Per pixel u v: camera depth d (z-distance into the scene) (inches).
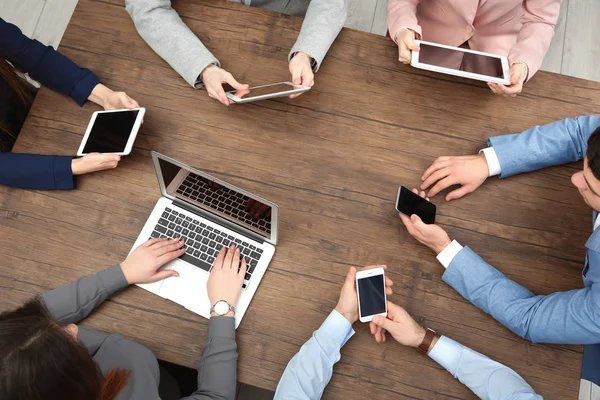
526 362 49.0
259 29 60.2
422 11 69.9
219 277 49.1
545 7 61.6
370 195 54.3
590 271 47.6
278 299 50.4
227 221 52.1
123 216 52.9
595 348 56.4
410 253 52.2
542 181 55.2
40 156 53.2
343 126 56.7
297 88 55.7
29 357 33.3
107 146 53.1
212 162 55.0
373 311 48.5
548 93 58.7
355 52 59.8
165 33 57.2
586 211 54.1
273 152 55.5
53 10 99.2
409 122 57.2
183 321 49.4
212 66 56.7
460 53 56.4
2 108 63.8
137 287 50.3
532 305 48.1
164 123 56.3
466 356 47.4
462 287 50.2
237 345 48.7
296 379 45.9
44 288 50.2
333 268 51.6
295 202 53.7
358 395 47.9
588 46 100.1
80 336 47.0
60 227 52.3
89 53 59.1
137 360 46.3
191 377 57.2
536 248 52.7
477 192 54.7
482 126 57.2
